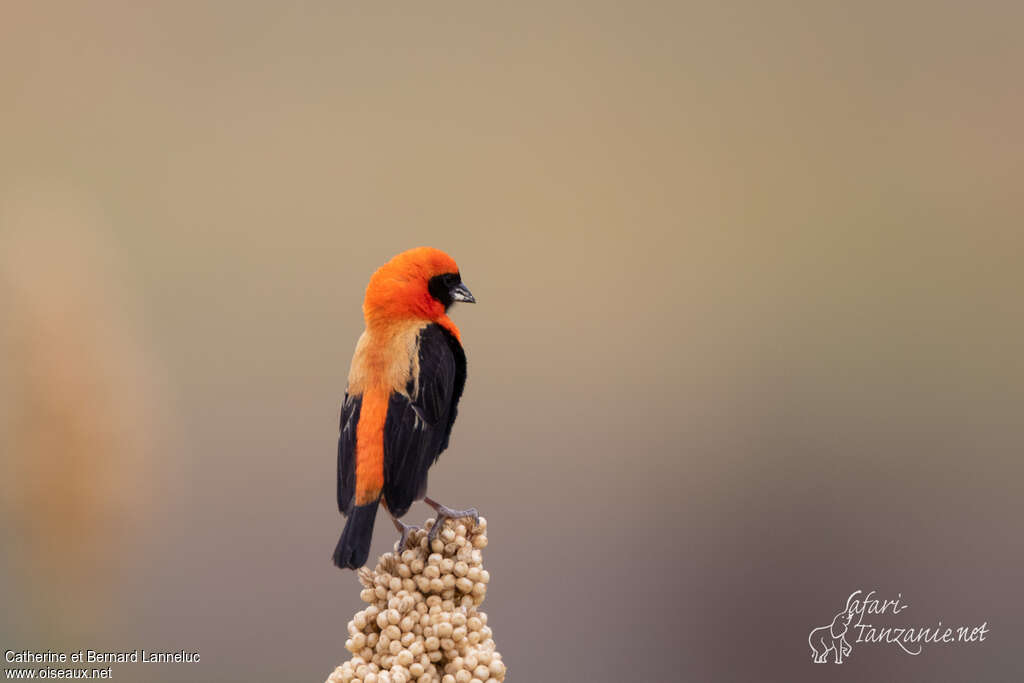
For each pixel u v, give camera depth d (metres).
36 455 8.24
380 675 5.54
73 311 8.51
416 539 6.04
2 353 8.18
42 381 8.16
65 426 8.25
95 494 8.31
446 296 7.53
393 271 7.35
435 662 5.87
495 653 5.87
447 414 7.27
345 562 6.50
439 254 7.50
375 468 6.82
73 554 8.36
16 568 8.33
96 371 8.48
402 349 7.12
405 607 5.78
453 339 7.51
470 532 6.01
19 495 8.27
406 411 6.96
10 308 8.27
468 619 5.87
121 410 8.52
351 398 7.07
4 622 8.30
